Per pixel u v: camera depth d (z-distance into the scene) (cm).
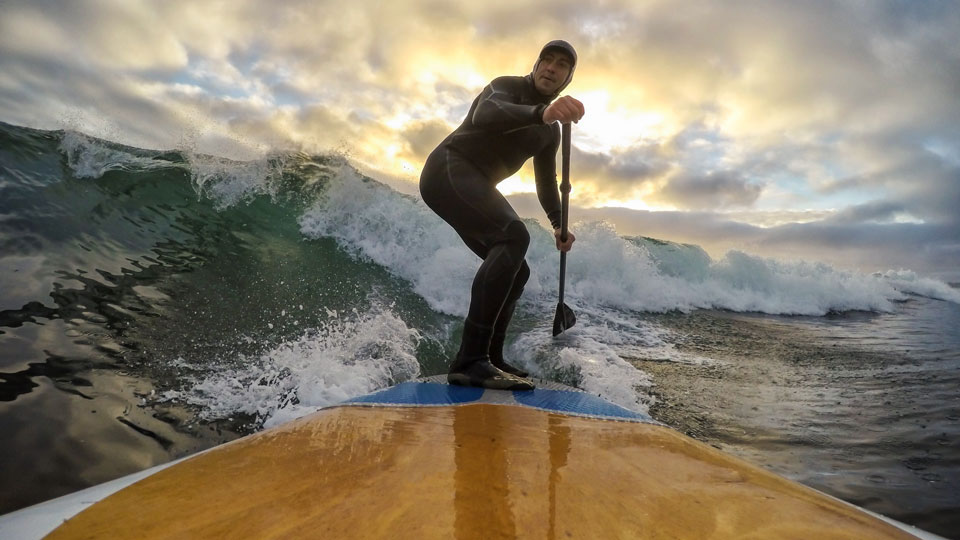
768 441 283
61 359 247
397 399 182
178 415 232
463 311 497
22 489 169
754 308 775
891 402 350
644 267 739
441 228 596
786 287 857
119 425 214
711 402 343
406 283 519
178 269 395
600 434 135
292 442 111
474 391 205
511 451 111
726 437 288
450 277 534
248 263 446
